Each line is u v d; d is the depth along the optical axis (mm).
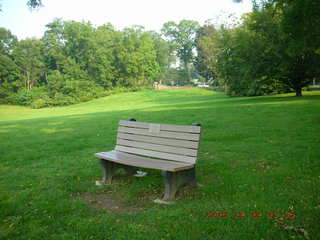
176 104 27469
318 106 13883
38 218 3719
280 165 5508
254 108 15680
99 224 3471
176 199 4219
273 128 9336
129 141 5410
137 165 4383
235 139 8242
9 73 68750
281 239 2922
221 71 31906
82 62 67062
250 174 5102
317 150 6316
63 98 60625
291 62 22500
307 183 4453
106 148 8117
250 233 3061
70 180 5363
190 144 4492
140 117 15406
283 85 29141
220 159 6270
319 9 12336
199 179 5070
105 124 13227
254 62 24812
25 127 14406
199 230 3201
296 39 17297
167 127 4840
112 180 5305
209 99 32500
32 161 6922
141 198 4391
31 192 4660
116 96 58594
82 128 12469
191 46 97688
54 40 69125
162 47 87750
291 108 14094
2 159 7176
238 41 25578
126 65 69625
